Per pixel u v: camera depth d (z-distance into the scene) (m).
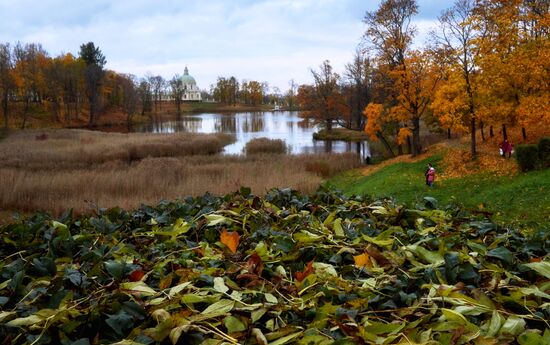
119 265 1.81
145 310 1.56
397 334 1.42
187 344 1.42
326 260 2.14
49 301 1.62
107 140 40.97
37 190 17.73
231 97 158.25
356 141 48.44
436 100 23.59
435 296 1.64
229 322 1.48
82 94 91.38
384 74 32.00
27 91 77.31
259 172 22.53
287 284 1.85
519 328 1.42
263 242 2.25
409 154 31.20
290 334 1.43
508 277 1.85
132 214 3.09
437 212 2.82
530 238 2.43
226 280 1.80
